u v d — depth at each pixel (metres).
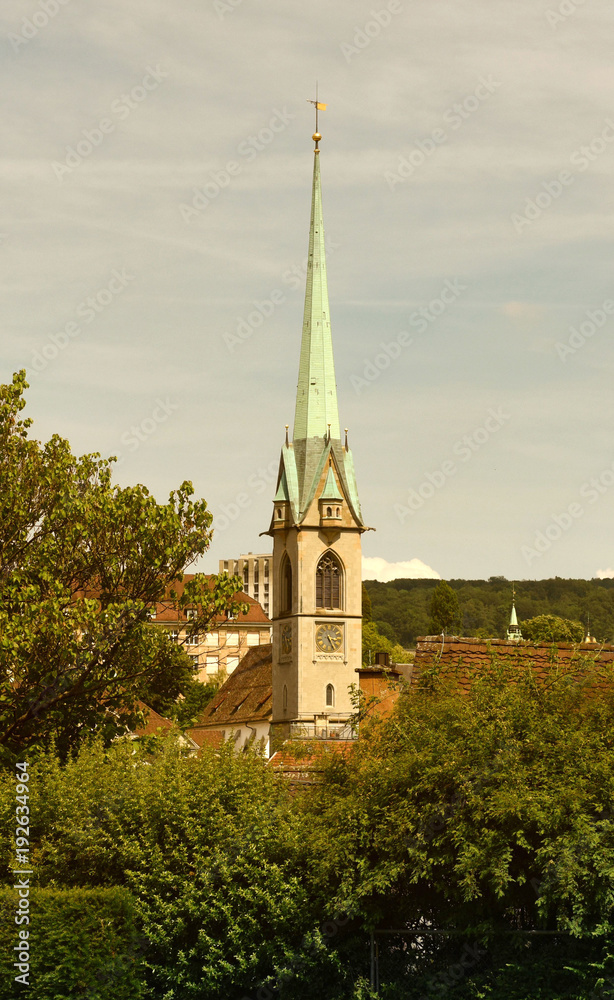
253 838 28.41
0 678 41.53
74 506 44.34
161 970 28.17
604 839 23.81
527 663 29.48
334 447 137.75
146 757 35.44
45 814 31.45
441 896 26.73
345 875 26.31
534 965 25.19
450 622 192.12
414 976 26.88
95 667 42.81
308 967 27.61
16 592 42.09
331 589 136.12
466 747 25.56
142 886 28.42
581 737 25.09
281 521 137.25
